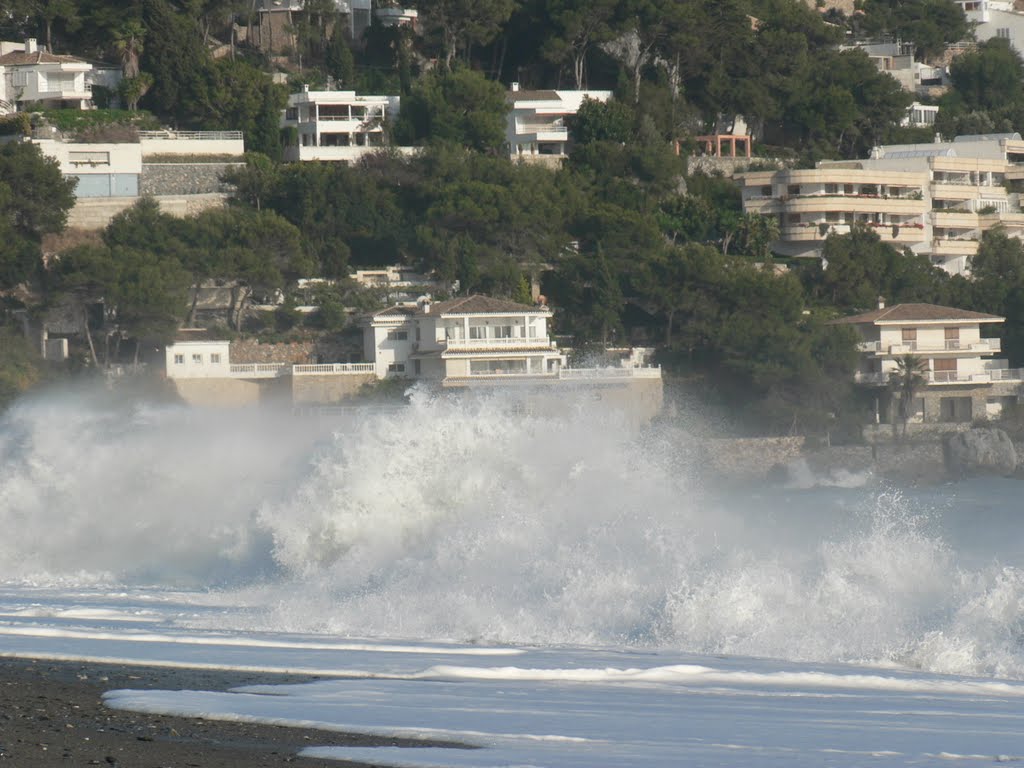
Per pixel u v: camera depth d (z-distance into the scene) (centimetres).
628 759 5966
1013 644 9344
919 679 8362
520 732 6475
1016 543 16112
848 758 6062
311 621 10294
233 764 5866
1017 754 6178
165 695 7281
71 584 13062
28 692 7400
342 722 6644
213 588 12606
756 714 7106
